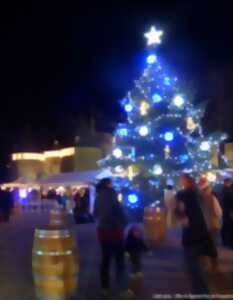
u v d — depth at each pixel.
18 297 9.43
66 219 18.61
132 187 24.00
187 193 8.61
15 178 65.31
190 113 24.55
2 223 28.75
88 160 58.41
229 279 10.03
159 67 24.84
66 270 8.90
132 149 24.52
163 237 16.19
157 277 10.74
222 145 35.97
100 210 9.92
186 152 23.88
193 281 8.27
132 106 25.00
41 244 8.92
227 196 15.00
